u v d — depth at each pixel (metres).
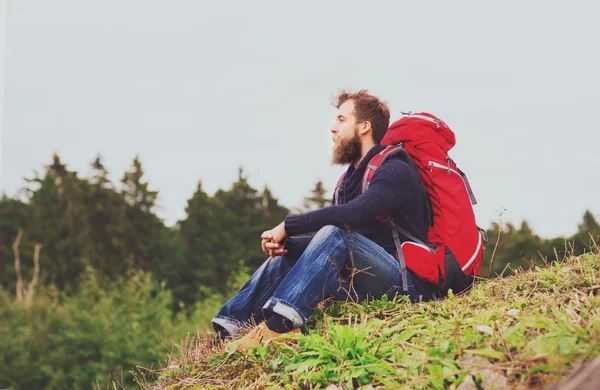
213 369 3.07
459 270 3.38
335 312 3.22
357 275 3.28
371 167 3.45
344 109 3.74
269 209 53.75
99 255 50.22
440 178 3.45
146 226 52.31
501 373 2.32
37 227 50.97
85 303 31.28
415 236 3.38
